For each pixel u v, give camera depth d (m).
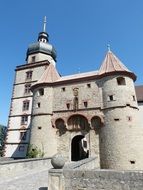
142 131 30.72
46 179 17.58
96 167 25.48
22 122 41.22
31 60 48.03
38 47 47.94
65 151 30.19
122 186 10.61
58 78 36.94
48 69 37.44
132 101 28.98
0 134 67.69
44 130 31.47
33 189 13.96
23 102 43.00
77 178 11.66
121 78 29.95
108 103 28.94
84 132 30.12
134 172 10.61
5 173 16.84
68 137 30.78
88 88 31.80
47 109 32.75
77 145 36.94
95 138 28.98
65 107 32.19
